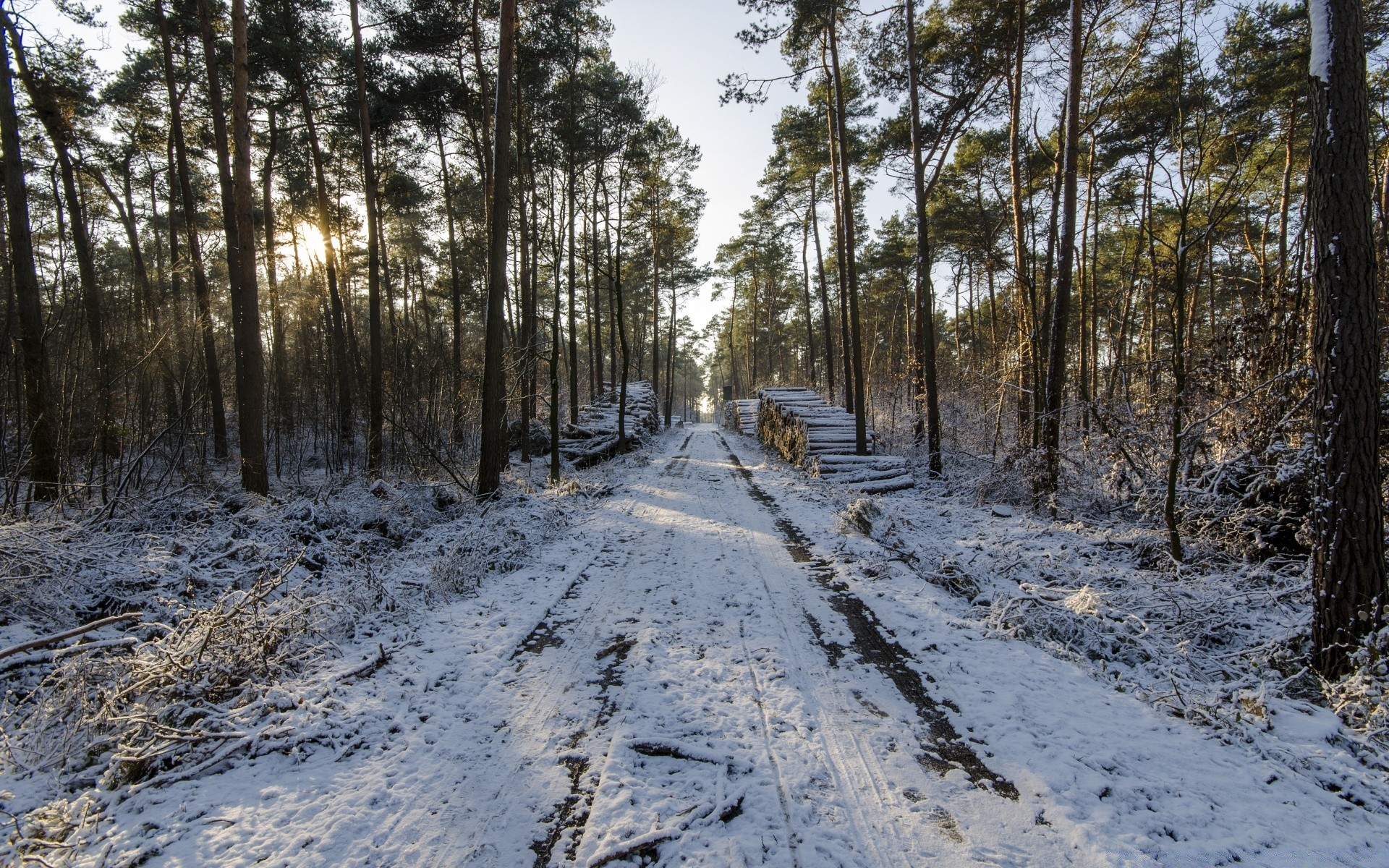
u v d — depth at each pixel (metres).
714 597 5.93
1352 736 3.40
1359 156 4.18
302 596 5.64
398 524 8.54
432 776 3.08
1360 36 4.20
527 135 17.28
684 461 18.58
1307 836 2.63
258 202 20.48
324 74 14.70
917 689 4.01
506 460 14.42
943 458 14.67
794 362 57.03
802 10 13.80
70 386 9.50
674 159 25.73
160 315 11.14
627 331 47.75
